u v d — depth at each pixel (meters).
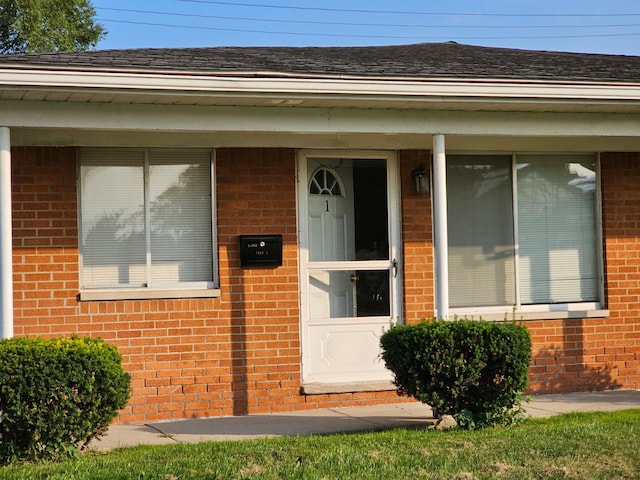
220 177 8.12
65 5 25.38
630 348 9.09
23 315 7.60
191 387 7.95
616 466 5.68
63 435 6.00
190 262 8.14
